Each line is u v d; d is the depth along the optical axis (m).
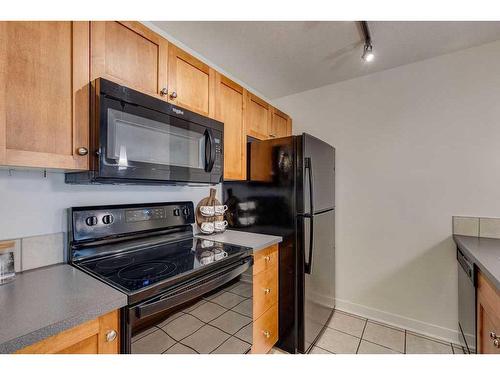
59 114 0.94
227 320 1.31
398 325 2.13
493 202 1.80
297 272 1.77
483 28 1.62
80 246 1.23
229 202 2.13
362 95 2.33
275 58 2.00
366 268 2.29
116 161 1.04
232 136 1.84
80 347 0.75
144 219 1.49
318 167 1.94
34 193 1.13
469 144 1.87
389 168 2.19
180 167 1.32
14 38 0.83
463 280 1.71
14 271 1.01
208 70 1.62
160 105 1.22
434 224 2.00
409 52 1.91
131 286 0.92
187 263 1.20
